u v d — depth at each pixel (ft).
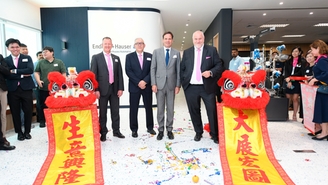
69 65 20.20
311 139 10.50
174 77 10.09
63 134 8.29
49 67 12.55
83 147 8.33
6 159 8.39
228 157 7.64
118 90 10.61
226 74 8.31
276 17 24.34
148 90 10.64
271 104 14.07
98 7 19.39
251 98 7.80
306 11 21.79
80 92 8.33
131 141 10.26
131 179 6.73
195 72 9.50
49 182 6.39
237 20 25.96
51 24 19.85
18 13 16.70
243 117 8.27
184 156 8.44
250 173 6.73
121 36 19.61
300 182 6.49
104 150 9.16
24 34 18.30
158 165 7.69
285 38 41.86
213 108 9.57
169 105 10.30
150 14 19.63
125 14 19.48
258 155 7.71
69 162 7.50
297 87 13.87
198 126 10.14
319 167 7.49
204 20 25.05
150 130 11.18
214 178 6.74
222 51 20.89
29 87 10.66
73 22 19.77
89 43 19.75
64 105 8.04
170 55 9.93
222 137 8.21
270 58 16.12
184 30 31.81
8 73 9.71
